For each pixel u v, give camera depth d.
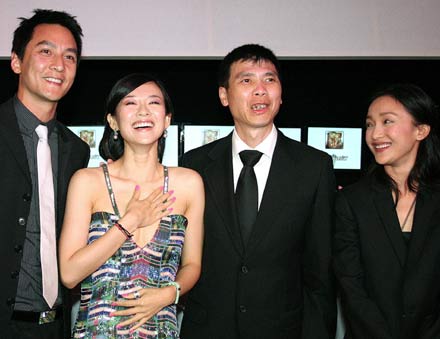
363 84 4.36
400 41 3.48
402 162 2.15
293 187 2.12
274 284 2.06
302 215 2.11
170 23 3.46
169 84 4.30
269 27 3.46
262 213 2.08
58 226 2.09
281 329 2.05
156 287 1.87
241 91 2.16
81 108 4.23
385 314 2.02
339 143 4.08
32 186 2.04
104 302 1.83
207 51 3.46
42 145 2.11
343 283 2.09
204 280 2.12
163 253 1.91
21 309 1.99
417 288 1.97
